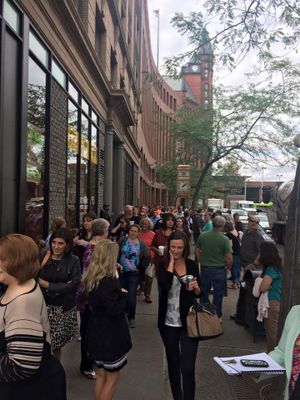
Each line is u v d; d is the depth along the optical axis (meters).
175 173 32.16
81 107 13.32
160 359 5.89
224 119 24.28
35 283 2.50
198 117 26.61
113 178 25.08
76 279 4.61
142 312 8.50
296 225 3.84
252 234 9.61
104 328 3.94
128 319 7.46
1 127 6.54
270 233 32.69
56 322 4.46
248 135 24.00
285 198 27.75
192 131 25.67
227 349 6.43
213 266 7.43
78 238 6.30
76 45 12.09
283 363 2.87
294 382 2.52
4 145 6.82
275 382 3.14
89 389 4.86
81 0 13.62
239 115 23.77
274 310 5.55
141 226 9.46
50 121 9.55
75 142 12.73
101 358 3.91
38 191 8.95
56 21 9.93
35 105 8.73
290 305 3.88
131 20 29.81
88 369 5.17
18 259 2.41
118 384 5.06
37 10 8.51
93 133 16.02
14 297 2.38
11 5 7.12
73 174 12.50
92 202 15.94
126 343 4.02
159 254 8.45
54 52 10.01
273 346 5.55
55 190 10.15
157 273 4.55
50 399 2.42
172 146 31.91
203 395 4.80
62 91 10.84
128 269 7.38
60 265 4.59
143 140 48.75
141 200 47.56
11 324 2.30
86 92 14.20
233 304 9.58
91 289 3.96
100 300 3.91
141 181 47.31
